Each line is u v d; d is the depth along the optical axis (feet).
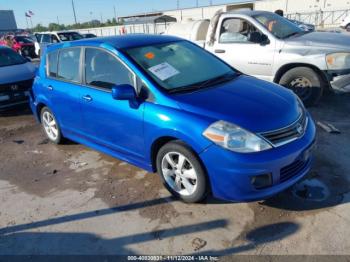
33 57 68.54
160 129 11.02
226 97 11.19
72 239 10.38
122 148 13.20
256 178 9.81
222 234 9.98
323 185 11.91
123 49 12.87
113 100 12.70
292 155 10.00
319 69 18.61
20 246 10.29
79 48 14.58
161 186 12.79
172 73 12.41
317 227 9.89
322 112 19.07
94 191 12.91
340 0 121.80
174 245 9.75
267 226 10.11
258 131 9.82
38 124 21.97
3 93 23.16
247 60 20.86
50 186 13.65
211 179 10.24
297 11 129.90
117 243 10.04
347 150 14.32
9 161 16.48
